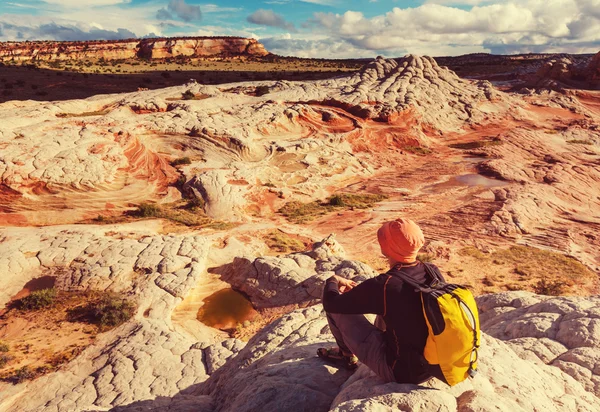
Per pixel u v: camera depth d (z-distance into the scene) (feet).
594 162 151.43
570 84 263.49
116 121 122.93
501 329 20.10
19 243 70.23
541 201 107.55
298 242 86.79
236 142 127.44
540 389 12.34
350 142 152.97
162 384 40.24
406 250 10.38
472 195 115.65
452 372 10.27
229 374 20.31
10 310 58.34
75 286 61.98
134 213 95.30
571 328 17.33
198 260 68.74
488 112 199.31
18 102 143.74
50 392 42.04
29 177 92.58
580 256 83.10
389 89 189.37
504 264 78.84
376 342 11.96
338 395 12.10
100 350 49.55
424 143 163.73
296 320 23.24
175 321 58.54
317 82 197.36
